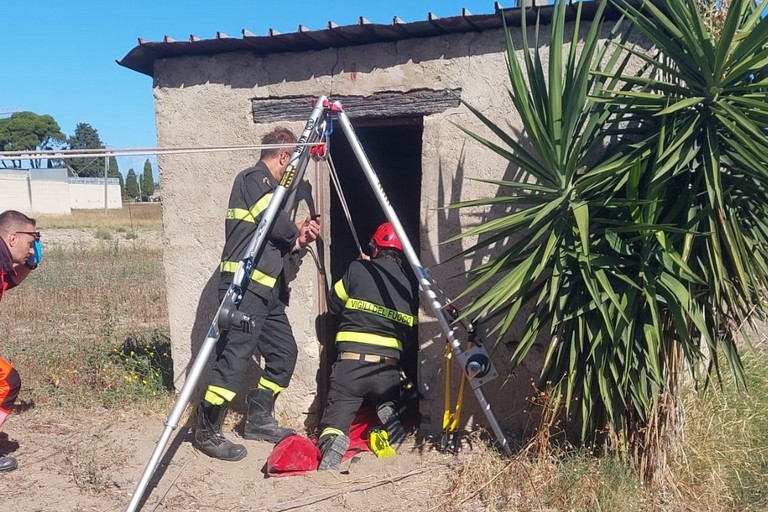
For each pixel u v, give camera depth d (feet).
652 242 12.58
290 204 15.84
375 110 16.75
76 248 67.82
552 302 12.35
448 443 15.67
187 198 18.63
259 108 17.83
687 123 12.39
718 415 15.16
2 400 14.69
